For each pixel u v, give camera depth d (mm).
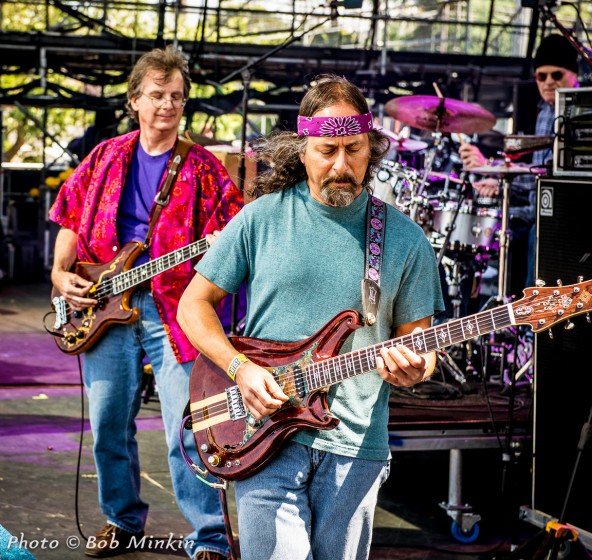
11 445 6109
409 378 2842
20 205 14406
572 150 4480
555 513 4582
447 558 4816
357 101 2963
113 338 4484
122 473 4570
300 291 3039
